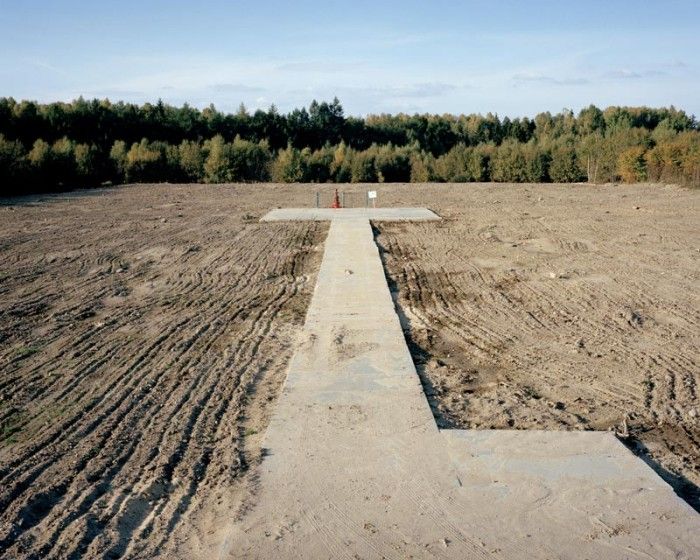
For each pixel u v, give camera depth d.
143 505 5.28
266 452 5.90
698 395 7.37
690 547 4.60
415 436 6.17
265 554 4.54
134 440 6.34
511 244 17.23
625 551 4.56
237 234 19.56
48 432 6.52
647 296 11.67
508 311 10.85
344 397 7.06
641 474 5.54
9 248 17.05
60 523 4.97
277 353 8.76
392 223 21.52
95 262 15.26
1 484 5.53
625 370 8.17
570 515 4.96
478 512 5.00
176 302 11.58
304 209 25.19
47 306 11.30
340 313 10.38
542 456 5.82
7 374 8.06
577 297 11.69
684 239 17.45
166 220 22.67
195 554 4.64
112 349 8.98
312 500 5.16
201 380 7.82
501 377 7.96
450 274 13.69
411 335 9.55
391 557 4.51
